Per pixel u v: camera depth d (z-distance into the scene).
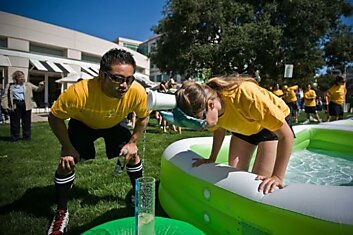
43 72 20.28
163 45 20.64
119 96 2.08
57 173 2.28
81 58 23.09
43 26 19.72
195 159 2.42
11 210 2.61
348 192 1.51
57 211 2.28
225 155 3.69
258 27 17.89
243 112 1.97
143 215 1.46
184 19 19.25
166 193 2.67
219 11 18.58
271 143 2.39
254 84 2.04
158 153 5.04
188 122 1.77
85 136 2.43
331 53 22.56
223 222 1.93
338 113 8.83
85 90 2.13
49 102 20.81
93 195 2.96
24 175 3.68
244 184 1.83
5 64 16.98
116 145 2.56
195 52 18.55
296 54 18.75
